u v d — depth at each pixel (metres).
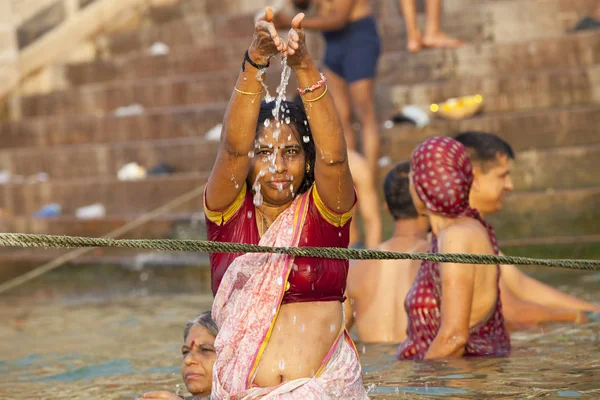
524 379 5.66
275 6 21.06
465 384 5.59
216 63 19.88
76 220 16.38
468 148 7.33
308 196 4.91
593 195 13.15
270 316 4.79
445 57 16.98
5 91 21.78
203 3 22.08
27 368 7.51
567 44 16.47
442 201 6.58
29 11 22.17
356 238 11.73
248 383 4.76
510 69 16.70
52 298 13.23
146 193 16.88
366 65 13.94
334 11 13.91
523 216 13.37
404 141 15.27
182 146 17.53
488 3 18.17
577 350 6.66
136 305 11.86
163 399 5.35
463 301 6.39
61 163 18.98
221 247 4.51
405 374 5.99
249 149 4.68
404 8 16.19
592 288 10.42
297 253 4.63
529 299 8.59
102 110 20.30
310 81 4.56
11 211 18.41
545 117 14.87
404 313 7.50
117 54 22.00
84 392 6.25
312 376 4.79
